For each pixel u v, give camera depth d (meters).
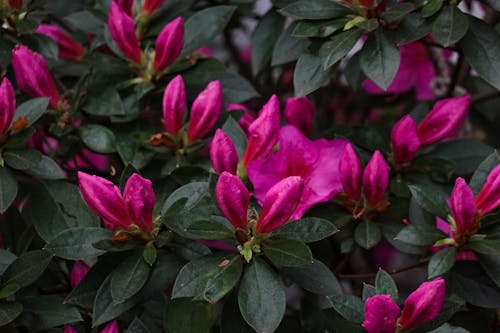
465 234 0.75
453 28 0.78
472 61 0.79
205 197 0.76
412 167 0.83
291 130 0.80
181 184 0.79
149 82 0.83
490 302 0.77
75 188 0.81
